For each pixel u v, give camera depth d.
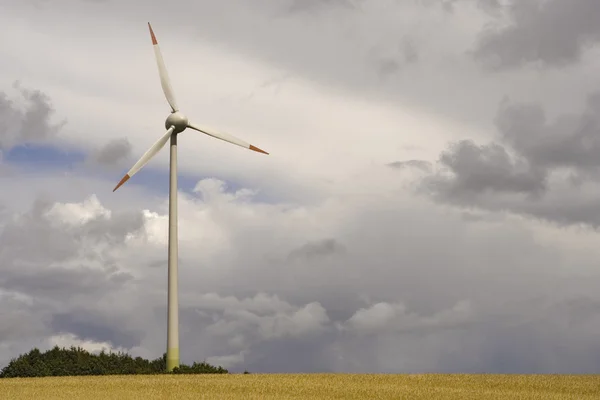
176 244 64.81
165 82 67.44
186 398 43.75
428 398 45.03
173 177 66.12
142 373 66.06
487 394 46.88
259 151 68.69
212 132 67.75
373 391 47.69
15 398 43.78
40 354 68.69
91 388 49.12
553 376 58.41
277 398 44.00
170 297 64.12
